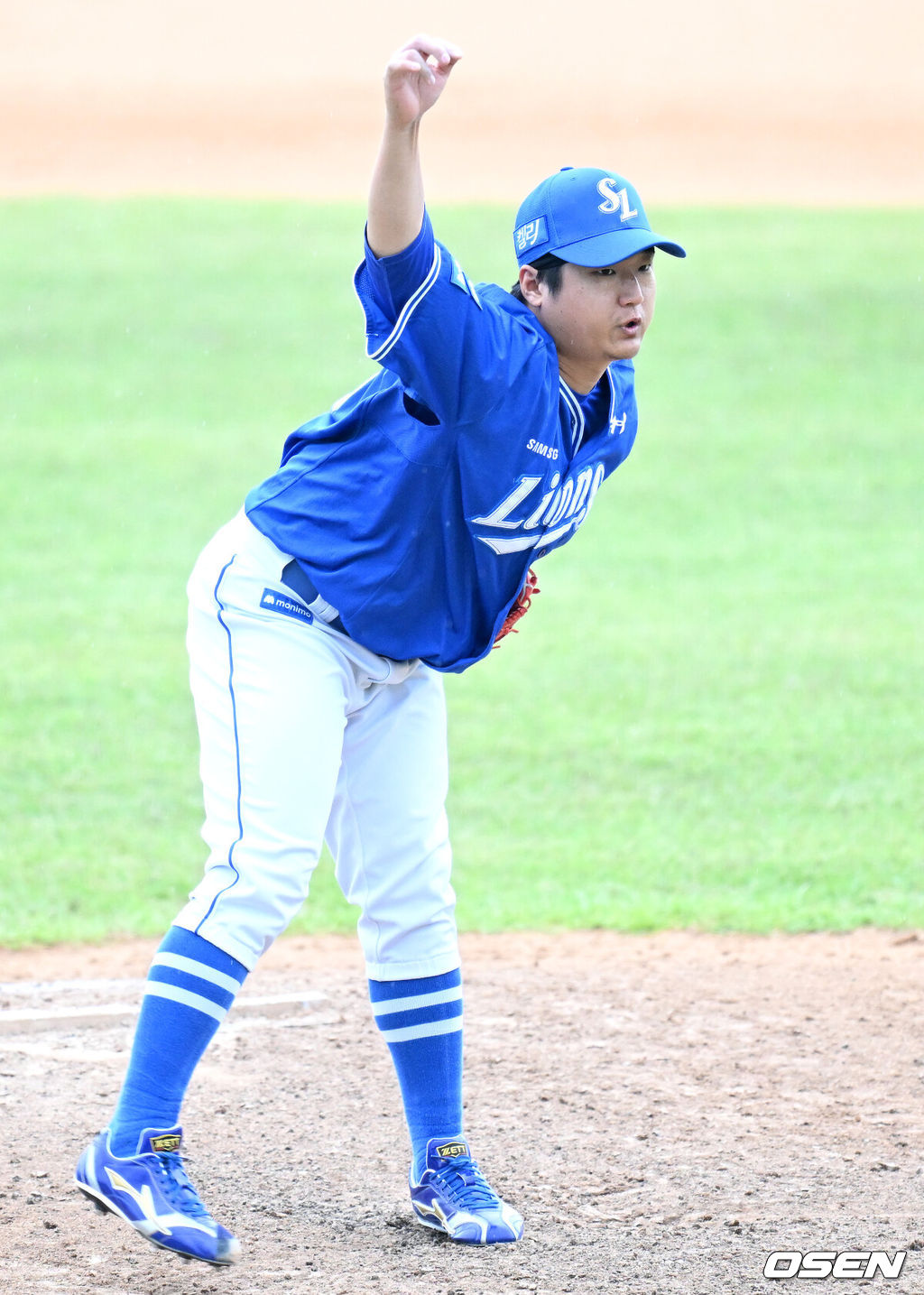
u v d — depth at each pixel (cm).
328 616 1198
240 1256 1226
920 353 7275
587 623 4312
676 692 3712
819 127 11138
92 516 5222
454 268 1102
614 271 1165
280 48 12538
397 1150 1475
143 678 3762
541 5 13700
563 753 3309
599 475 1264
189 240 8775
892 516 5409
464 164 10206
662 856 2706
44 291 7894
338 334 7425
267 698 1188
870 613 4388
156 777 3138
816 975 2067
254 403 6538
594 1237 1263
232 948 1169
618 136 10906
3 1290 1155
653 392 6812
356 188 9838
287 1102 1600
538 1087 1639
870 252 8625
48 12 13025
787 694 3691
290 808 1184
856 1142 1479
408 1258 1222
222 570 1210
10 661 3862
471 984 2031
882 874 2595
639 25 13225
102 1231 1278
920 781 3116
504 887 2558
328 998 1961
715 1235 1266
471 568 1213
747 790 3075
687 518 5403
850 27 13138
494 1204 1273
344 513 1183
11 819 2870
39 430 6162
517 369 1134
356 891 1300
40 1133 1495
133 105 11288
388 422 1176
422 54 1046
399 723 1271
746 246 8725
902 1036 1806
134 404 6500
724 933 2303
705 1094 1619
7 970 2109
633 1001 1950
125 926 2341
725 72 12194
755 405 6662
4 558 4788
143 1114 1151
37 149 10412
